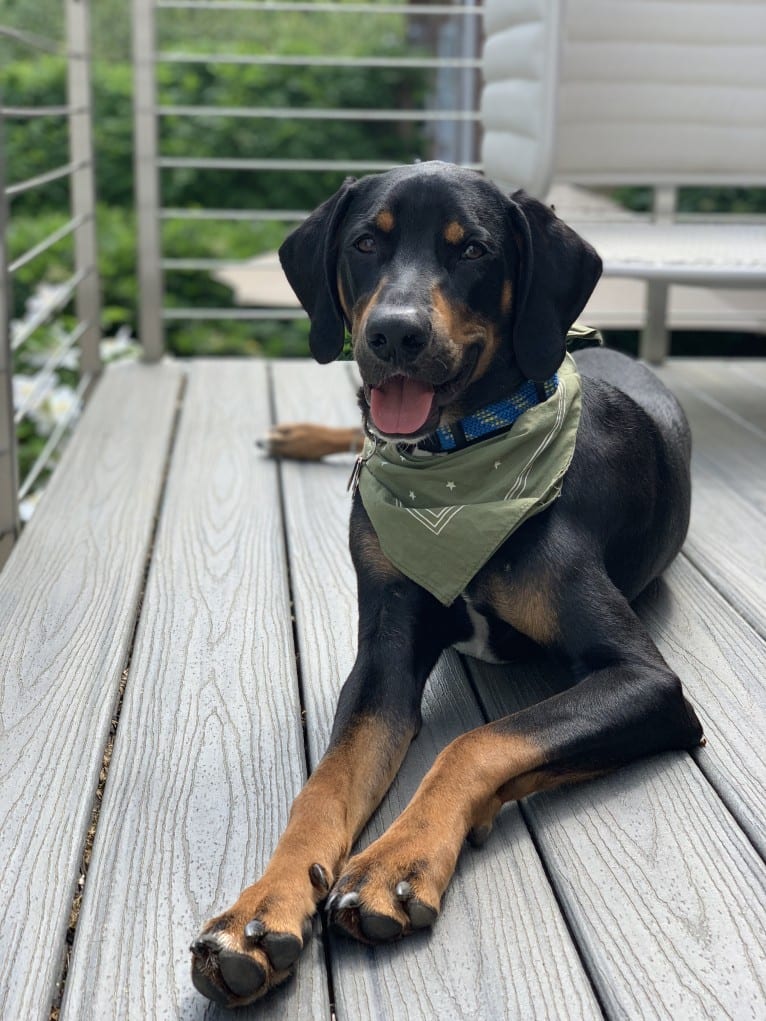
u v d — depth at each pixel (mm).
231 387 2021
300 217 2197
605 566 1003
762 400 1925
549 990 656
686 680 1001
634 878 746
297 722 941
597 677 854
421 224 933
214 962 633
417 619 947
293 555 1274
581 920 708
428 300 892
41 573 1230
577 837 788
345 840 751
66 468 1575
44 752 892
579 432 997
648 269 1613
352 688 882
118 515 1401
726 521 1373
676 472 1152
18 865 760
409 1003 648
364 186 987
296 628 1116
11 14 6539
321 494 1470
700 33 1908
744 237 1849
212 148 4969
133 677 1010
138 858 769
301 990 660
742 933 695
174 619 1123
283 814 818
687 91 1940
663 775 856
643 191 3510
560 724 810
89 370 2129
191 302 4207
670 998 647
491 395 965
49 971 673
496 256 939
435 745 912
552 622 910
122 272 3945
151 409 1875
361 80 5055
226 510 1417
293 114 2184
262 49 5270
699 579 1212
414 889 688
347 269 978
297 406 1888
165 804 829
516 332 958
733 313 2434
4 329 1342
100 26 6527
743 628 1098
